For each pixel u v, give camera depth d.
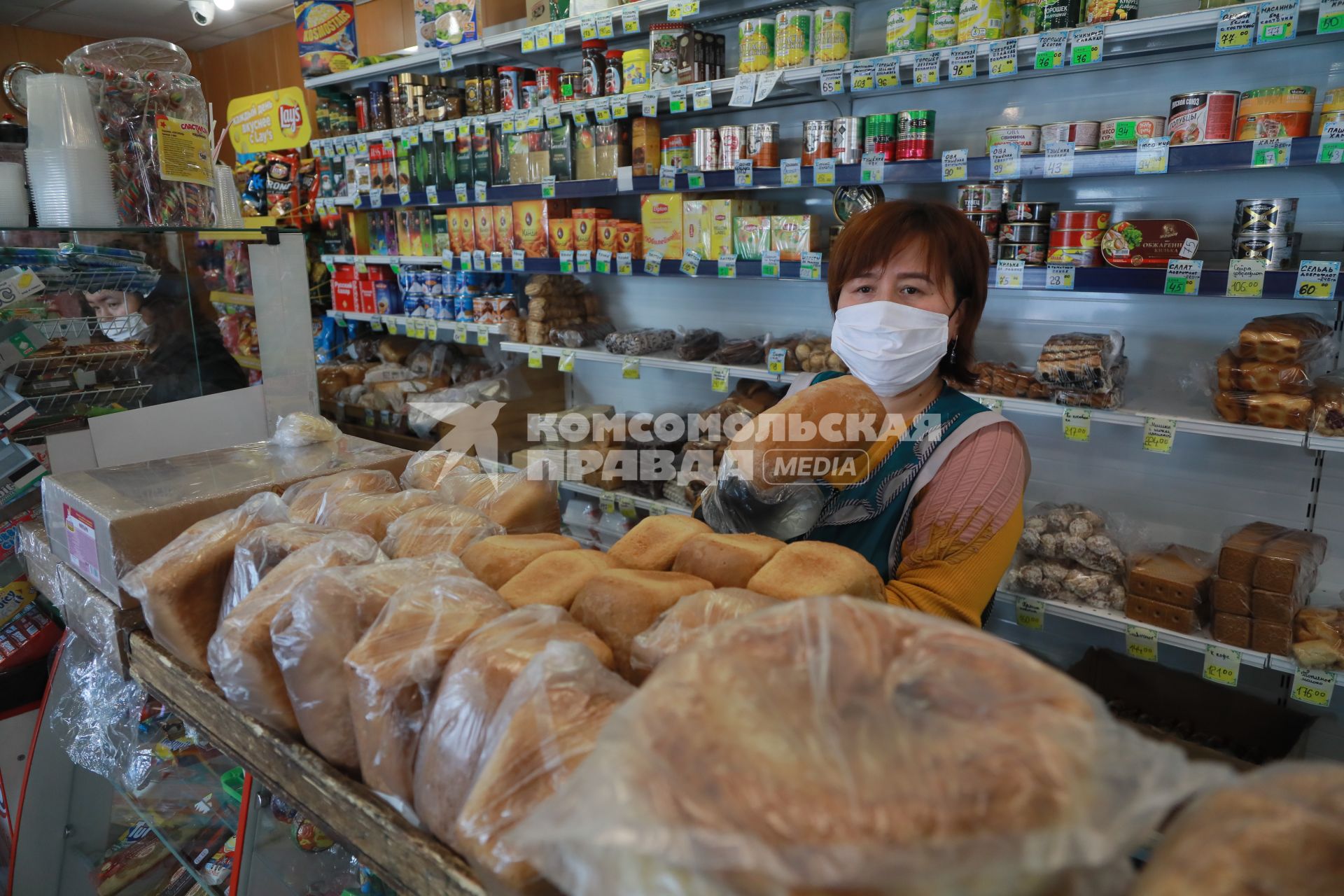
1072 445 2.66
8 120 1.95
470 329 3.62
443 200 3.52
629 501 3.07
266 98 4.52
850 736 0.47
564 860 0.50
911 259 1.46
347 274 4.26
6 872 1.92
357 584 0.92
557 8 3.13
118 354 1.97
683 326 3.44
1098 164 2.01
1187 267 1.95
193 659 1.13
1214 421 2.03
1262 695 2.45
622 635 0.84
